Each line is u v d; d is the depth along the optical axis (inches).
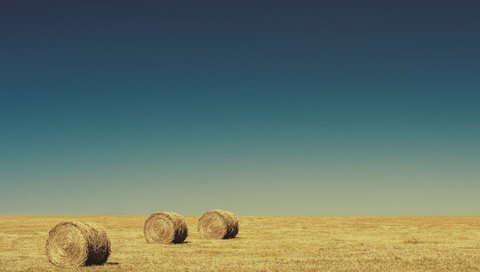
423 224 2351.1
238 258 990.4
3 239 1467.8
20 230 1918.1
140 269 847.7
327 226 2182.6
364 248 1185.4
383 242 1344.7
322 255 1040.8
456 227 2084.2
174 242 1359.5
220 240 1457.9
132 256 1037.8
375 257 1003.3
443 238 1480.1
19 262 956.0
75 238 934.4
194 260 959.6
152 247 1234.0
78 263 925.2
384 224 2364.7
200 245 1288.1
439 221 2709.2
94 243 940.0
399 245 1258.6
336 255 1040.8
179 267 865.5
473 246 1232.8
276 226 2198.6
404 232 1760.6
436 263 914.7
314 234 1672.0
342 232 1768.0
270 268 850.1
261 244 1305.4
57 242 943.7
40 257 1032.8
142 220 2972.4
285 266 873.5
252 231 1840.6
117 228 2059.5
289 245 1268.5
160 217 1371.8
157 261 951.0
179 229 1366.9
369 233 1715.1
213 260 957.2
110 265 918.4
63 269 873.5
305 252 1098.7
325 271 820.0
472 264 903.7
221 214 1526.8
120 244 1323.8
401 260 956.6
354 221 2738.7
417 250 1136.2
